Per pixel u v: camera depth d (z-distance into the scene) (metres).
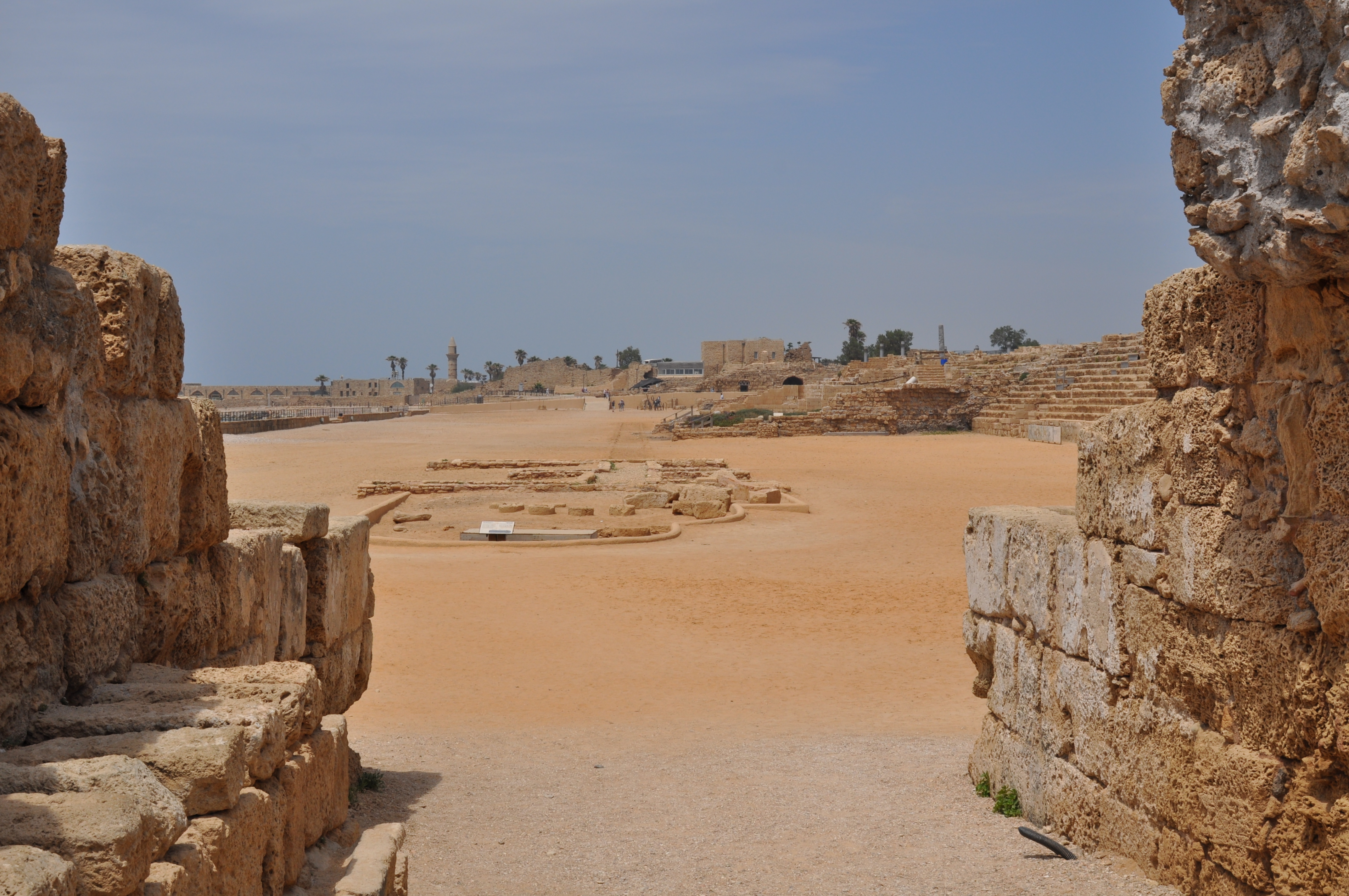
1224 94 5.23
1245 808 5.33
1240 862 5.37
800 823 7.50
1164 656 6.04
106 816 3.20
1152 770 6.15
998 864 6.54
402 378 198.00
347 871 5.16
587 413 101.88
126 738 3.98
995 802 7.86
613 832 7.32
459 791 8.41
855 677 12.74
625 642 14.47
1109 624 6.54
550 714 11.18
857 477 36.97
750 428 62.03
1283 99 4.91
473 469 40.34
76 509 4.99
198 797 3.85
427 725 10.70
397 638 14.62
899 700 11.72
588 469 39.91
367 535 9.27
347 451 49.38
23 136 4.30
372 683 12.42
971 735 10.22
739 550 22.50
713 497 28.80
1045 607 7.35
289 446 52.25
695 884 6.29
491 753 9.64
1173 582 5.94
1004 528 8.00
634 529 24.81
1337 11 4.39
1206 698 5.77
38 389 4.52
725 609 16.55
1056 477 36.44
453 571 19.62
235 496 31.30
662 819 7.62
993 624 8.34
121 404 5.45
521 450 50.81
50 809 3.21
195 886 3.55
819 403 79.00
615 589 18.08
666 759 9.44
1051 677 7.31
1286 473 5.21
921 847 6.93
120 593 5.27
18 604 4.45
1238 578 5.43
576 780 8.73
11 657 4.31
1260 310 5.37
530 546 23.08
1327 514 4.96
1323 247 4.60
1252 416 5.50
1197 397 5.79
